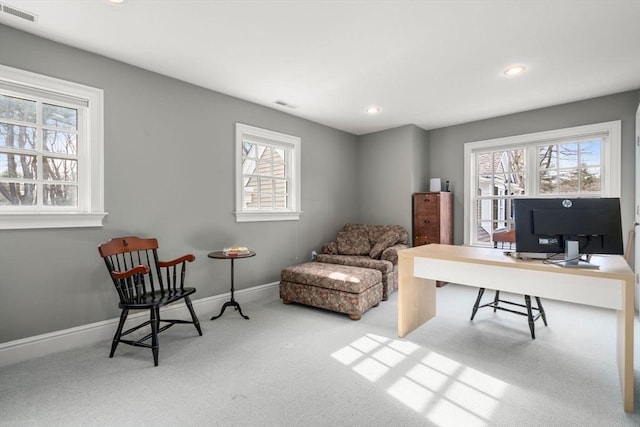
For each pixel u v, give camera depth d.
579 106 3.70
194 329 2.83
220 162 3.43
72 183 2.50
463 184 4.67
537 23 2.17
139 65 2.79
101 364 2.19
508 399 1.80
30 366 2.15
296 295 3.47
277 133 4.01
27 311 2.28
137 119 2.80
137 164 2.80
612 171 3.48
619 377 1.97
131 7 1.99
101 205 2.58
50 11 2.02
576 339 2.60
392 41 2.41
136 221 2.80
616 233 1.94
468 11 2.04
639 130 3.14
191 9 2.02
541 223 2.04
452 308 3.43
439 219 4.32
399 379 2.00
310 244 4.48
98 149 2.57
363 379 2.00
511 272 2.22
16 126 2.29
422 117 4.35
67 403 1.75
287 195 4.25
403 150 4.73
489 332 2.76
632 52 2.56
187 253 3.16
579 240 1.98
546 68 2.86
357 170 5.27
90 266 2.55
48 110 2.42
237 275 3.60
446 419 1.63
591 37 2.34
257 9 2.02
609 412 1.68
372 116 4.31
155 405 1.74
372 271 3.43
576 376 2.04
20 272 2.25
